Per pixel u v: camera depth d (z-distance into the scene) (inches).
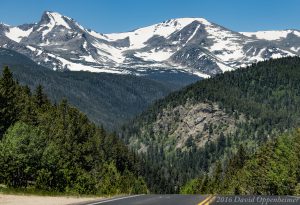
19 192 1492.4
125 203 1081.4
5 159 2581.2
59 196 1478.8
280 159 3841.0
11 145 2615.7
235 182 5187.0
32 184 2593.5
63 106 5477.4
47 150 2770.7
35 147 2731.3
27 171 2586.1
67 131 4699.8
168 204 1053.2
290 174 3558.1
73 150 4594.0
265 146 4793.3
